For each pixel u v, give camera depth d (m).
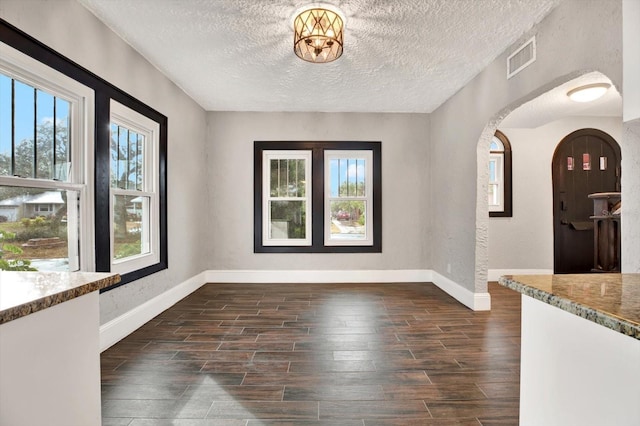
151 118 3.12
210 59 3.04
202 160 4.44
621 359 0.78
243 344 2.55
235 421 1.64
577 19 2.04
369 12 2.31
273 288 4.31
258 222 4.64
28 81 1.90
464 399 1.83
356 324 2.99
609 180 4.79
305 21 2.29
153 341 2.61
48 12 1.97
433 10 2.28
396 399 1.83
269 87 3.72
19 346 0.83
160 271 3.31
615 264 3.88
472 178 3.46
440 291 4.16
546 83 2.33
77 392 1.03
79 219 2.27
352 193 4.77
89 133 2.31
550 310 1.01
